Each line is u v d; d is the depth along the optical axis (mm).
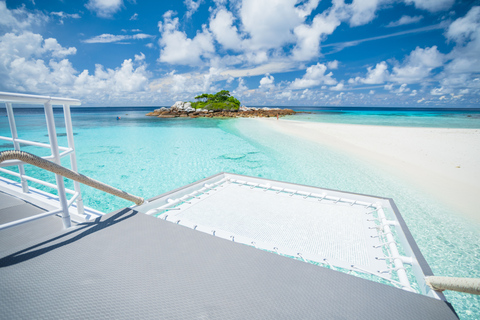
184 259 1315
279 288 1118
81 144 13805
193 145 13219
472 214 4766
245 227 2342
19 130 20938
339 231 2277
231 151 11500
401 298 1088
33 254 1312
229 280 1160
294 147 12234
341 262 1770
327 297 1074
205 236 1569
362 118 41406
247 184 3625
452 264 3271
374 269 1724
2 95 1231
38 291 1046
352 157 9930
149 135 17750
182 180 7336
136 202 2047
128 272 1193
